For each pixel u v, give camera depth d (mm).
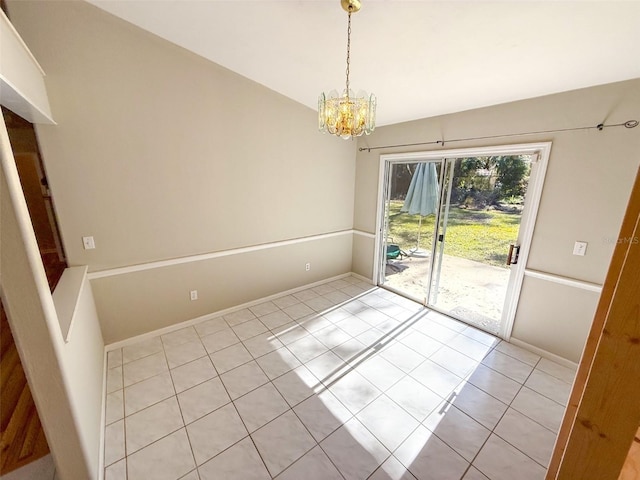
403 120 3371
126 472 1560
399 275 3953
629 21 1398
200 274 3010
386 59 2170
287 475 1560
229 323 3102
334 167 3936
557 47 1697
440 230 3289
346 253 4477
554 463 1236
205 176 2836
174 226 2742
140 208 2525
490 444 1741
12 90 1347
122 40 2201
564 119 2201
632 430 749
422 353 2621
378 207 3951
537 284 2533
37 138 2020
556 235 2365
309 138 3580
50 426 1199
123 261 2525
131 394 2092
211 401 2043
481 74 2141
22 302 1044
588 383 801
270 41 2221
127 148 2369
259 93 3031
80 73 2090
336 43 2086
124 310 2600
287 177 3480
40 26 1910
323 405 2025
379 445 1730
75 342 1498
